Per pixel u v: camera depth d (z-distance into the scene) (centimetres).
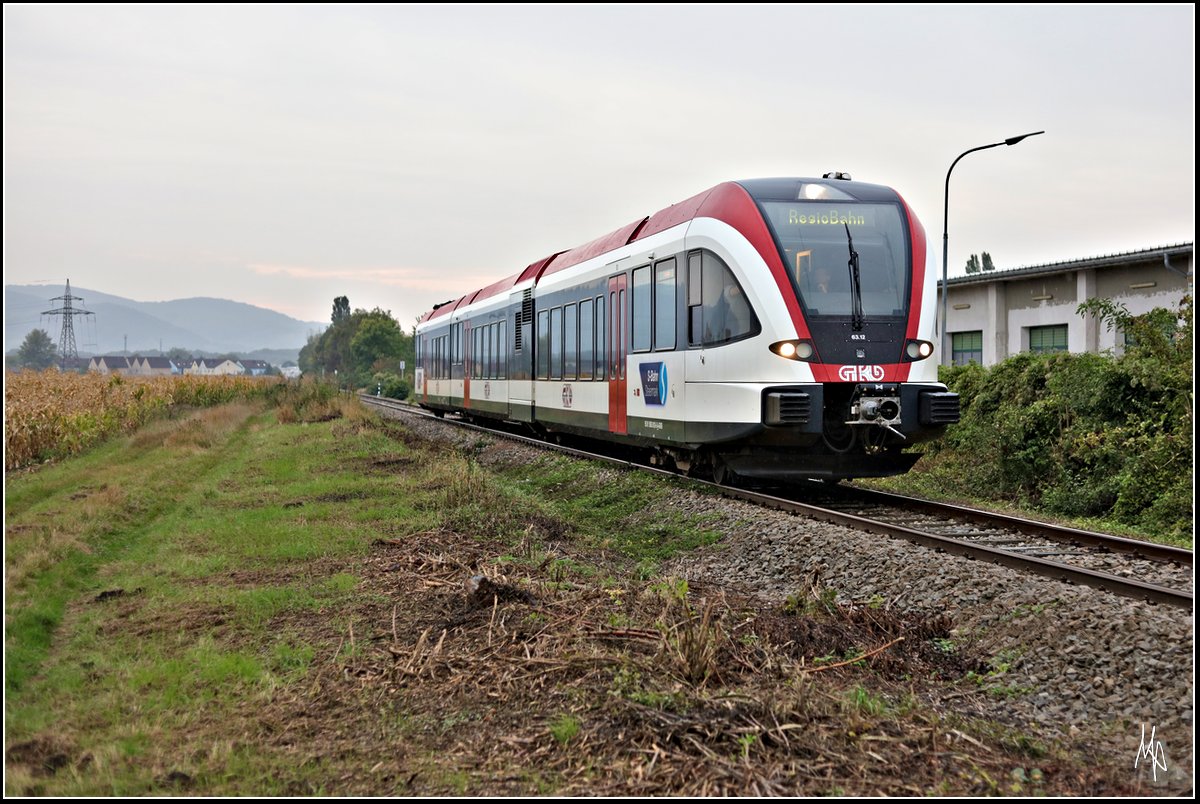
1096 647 628
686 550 1112
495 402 2531
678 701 534
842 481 1717
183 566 930
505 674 595
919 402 1220
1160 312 1491
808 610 756
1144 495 1301
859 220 1270
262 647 675
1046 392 1620
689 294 1363
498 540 1070
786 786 454
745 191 1300
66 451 1973
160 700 568
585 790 453
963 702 605
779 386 1190
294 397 3684
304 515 1212
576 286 1869
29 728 527
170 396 3325
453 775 471
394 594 802
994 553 852
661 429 1452
